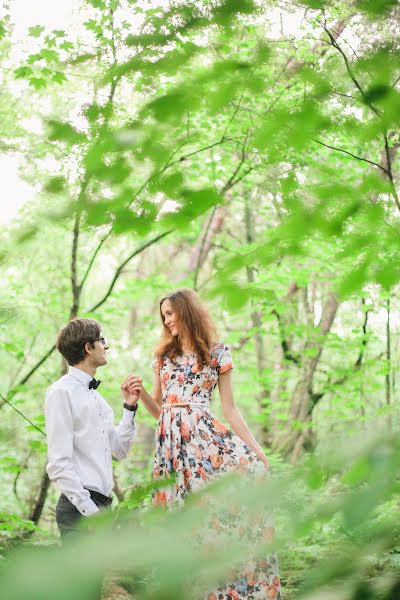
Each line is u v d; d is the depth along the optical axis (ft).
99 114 5.82
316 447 2.01
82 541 1.30
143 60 5.60
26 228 4.96
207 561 1.49
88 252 29.89
